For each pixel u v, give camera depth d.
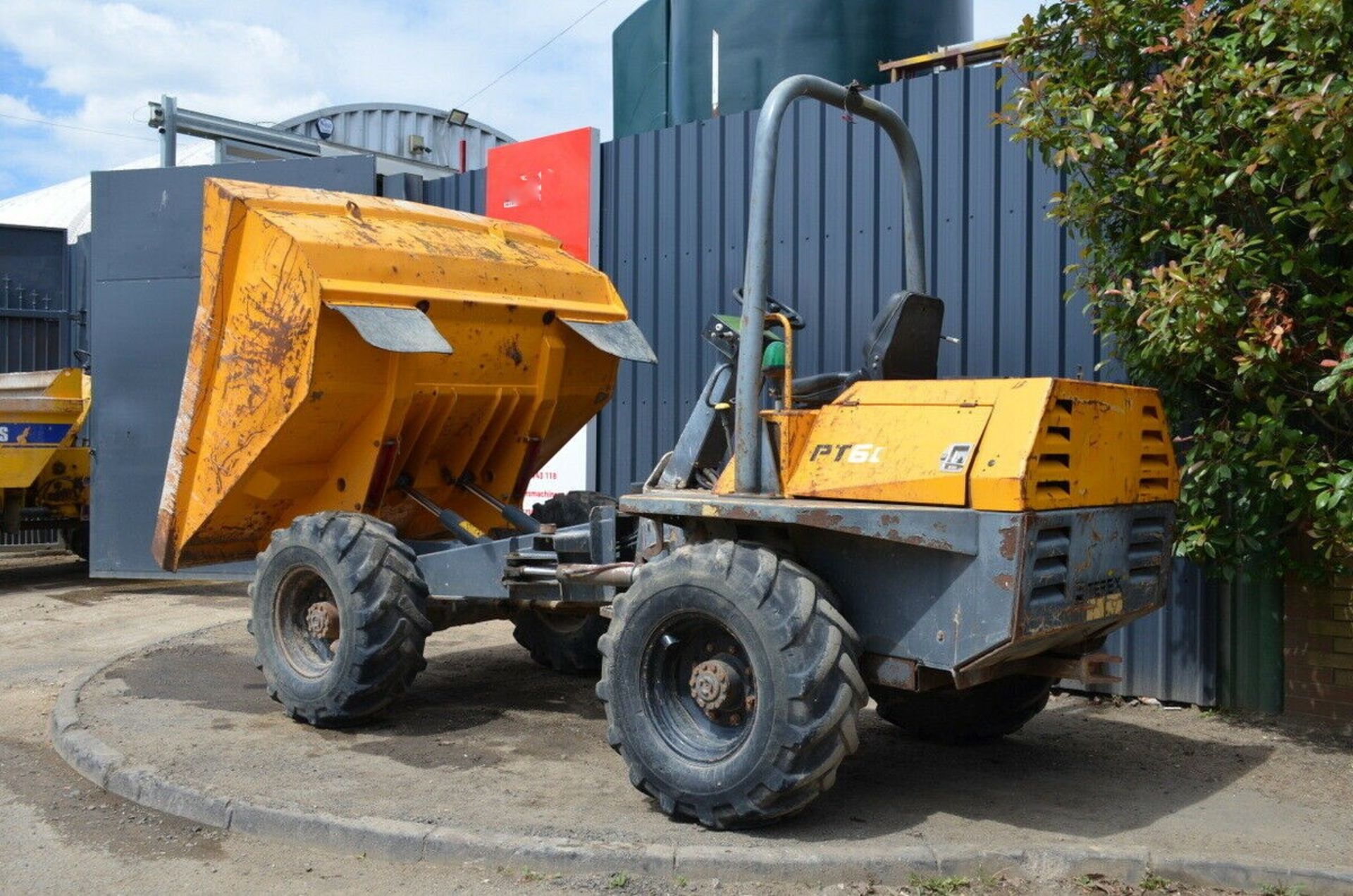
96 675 7.51
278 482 6.65
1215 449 5.67
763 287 4.83
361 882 4.35
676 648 4.91
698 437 5.46
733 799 4.53
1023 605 4.26
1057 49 6.21
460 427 7.05
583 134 9.40
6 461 12.39
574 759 5.71
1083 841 4.53
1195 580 6.67
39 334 15.54
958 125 7.41
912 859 4.30
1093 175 6.02
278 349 6.23
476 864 4.45
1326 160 5.10
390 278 6.29
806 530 4.86
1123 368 6.76
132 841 4.79
